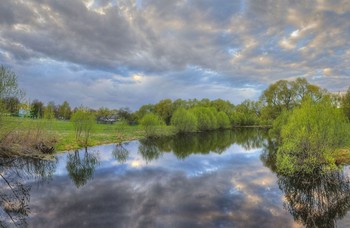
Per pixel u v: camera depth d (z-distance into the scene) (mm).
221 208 13758
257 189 17078
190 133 71812
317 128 19297
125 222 12062
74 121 39188
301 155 20000
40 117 34094
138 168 24812
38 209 13820
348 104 36406
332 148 19469
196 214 12961
